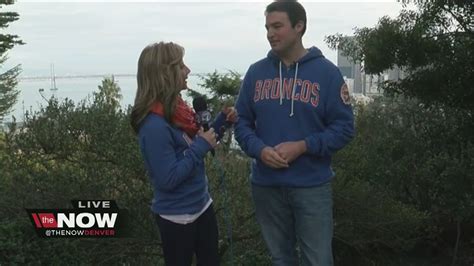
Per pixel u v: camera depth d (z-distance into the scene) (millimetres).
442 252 8773
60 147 4613
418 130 8758
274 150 2732
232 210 4840
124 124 4590
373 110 8953
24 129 4688
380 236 6723
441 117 8727
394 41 7883
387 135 8617
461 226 8555
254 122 2979
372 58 8070
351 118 2789
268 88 2850
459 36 7941
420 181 7949
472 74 7711
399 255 7891
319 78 2764
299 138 2775
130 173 4586
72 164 4668
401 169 7938
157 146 2580
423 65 8133
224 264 5262
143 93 2627
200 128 2820
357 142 7117
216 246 2908
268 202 2932
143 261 4938
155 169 2605
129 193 4578
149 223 4633
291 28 2738
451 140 8492
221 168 4441
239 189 4766
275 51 2789
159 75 2602
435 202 7930
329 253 2852
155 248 4859
